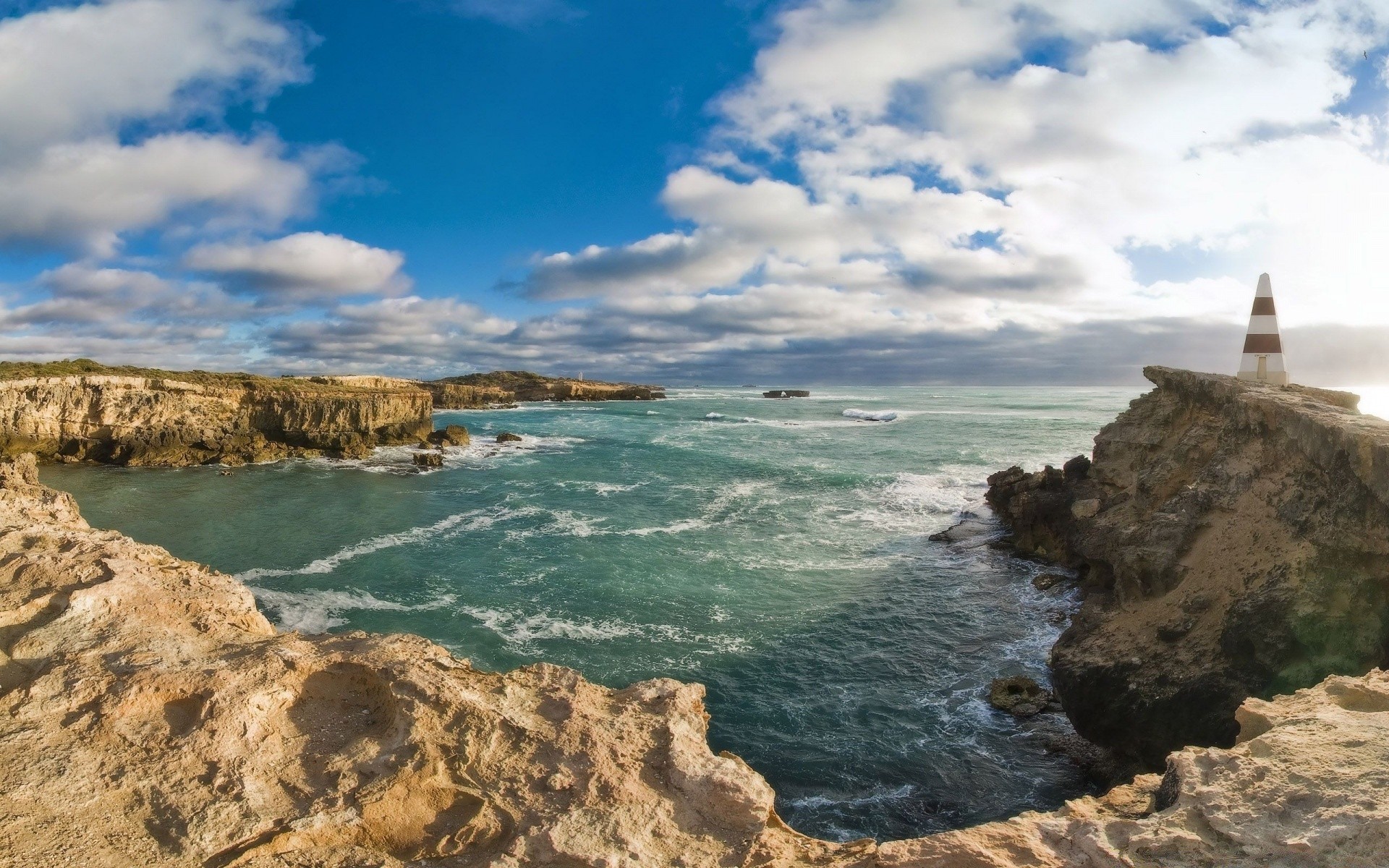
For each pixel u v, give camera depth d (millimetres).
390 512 31141
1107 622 13945
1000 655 16609
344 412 49875
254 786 4805
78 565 7664
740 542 25844
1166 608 12859
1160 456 18812
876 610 19156
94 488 36000
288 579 21641
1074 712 12914
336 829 4523
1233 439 15141
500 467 44625
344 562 23359
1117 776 11711
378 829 4621
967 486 34844
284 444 48312
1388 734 4930
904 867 4184
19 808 4344
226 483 38156
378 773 4988
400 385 69250
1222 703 10633
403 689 5773
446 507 32219
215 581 8031
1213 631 11508
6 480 13594
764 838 4605
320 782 4949
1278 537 11688
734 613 18953
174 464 43938
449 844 4516
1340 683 6113
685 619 18562
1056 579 20953
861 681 15359
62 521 11422
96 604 6762
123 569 7625
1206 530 13594
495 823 4641
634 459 47500
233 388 47500
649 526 28297
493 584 21172
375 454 49219
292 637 6914
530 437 62375
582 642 17156
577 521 29250
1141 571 14219
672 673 15664
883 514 29984
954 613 19047
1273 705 6035
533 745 5363
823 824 11055
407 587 20906
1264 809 4332
